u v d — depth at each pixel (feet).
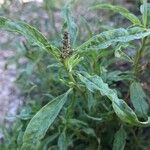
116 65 1.12
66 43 0.67
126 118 0.66
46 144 0.89
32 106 0.95
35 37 0.65
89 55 0.77
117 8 0.76
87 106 0.84
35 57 1.03
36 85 1.05
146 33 0.64
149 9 0.77
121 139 0.81
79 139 0.95
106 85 0.65
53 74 1.01
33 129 0.66
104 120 0.87
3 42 1.23
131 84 0.81
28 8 1.20
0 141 1.07
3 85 1.31
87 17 1.20
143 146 0.95
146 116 0.79
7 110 1.22
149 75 1.06
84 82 0.66
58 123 0.90
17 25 0.63
